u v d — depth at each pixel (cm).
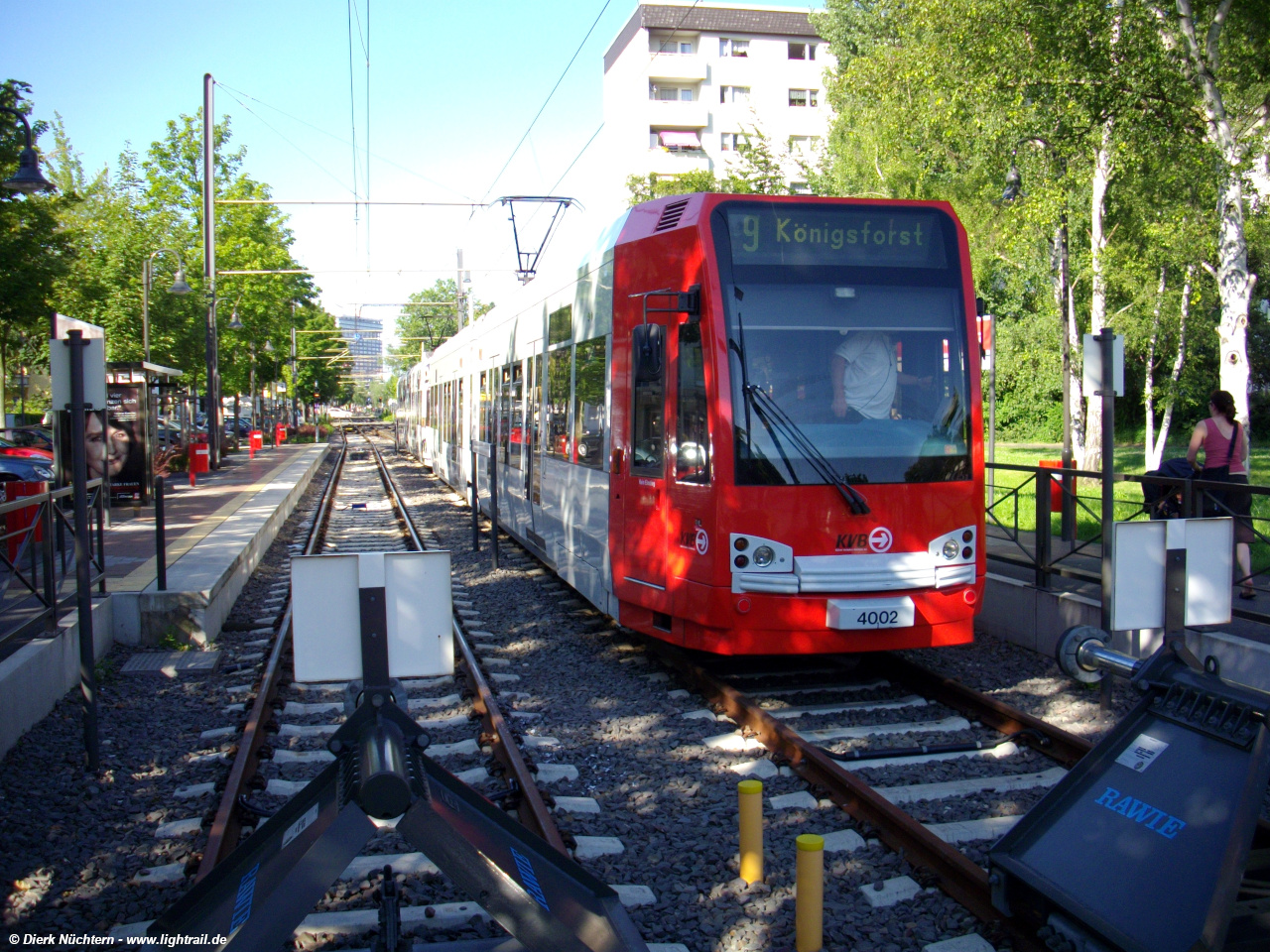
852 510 717
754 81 6006
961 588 743
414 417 3997
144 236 3047
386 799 299
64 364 631
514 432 1393
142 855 498
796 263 748
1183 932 335
